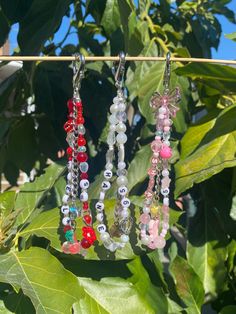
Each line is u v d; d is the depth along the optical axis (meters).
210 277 0.46
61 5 0.48
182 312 0.44
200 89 0.50
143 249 0.34
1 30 0.49
